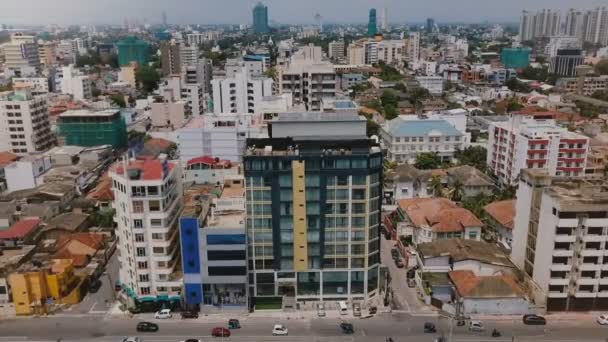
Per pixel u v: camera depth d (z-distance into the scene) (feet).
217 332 327.67
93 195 534.78
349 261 357.41
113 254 446.60
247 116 618.44
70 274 377.09
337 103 529.86
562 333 326.85
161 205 338.13
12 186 566.77
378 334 329.31
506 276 365.20
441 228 418.72
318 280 360.89
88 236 436.35
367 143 347.15
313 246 352.49
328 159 335.26
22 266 371.56
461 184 543.39
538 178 362.53
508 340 320.70
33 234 443.32
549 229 341.62
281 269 356.18
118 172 346.54
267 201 342.23
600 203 328.08
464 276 360.89
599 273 340.18
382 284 382.42
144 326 333.83
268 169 335.67
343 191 342.03
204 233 337.31
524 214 380.78
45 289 358.43
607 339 320.09
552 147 524.11
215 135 573.33
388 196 549.95
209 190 442.91
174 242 362.53
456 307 349.82
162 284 354.13
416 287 386.73
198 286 350.23
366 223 349.41
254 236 348.79
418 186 555.28
